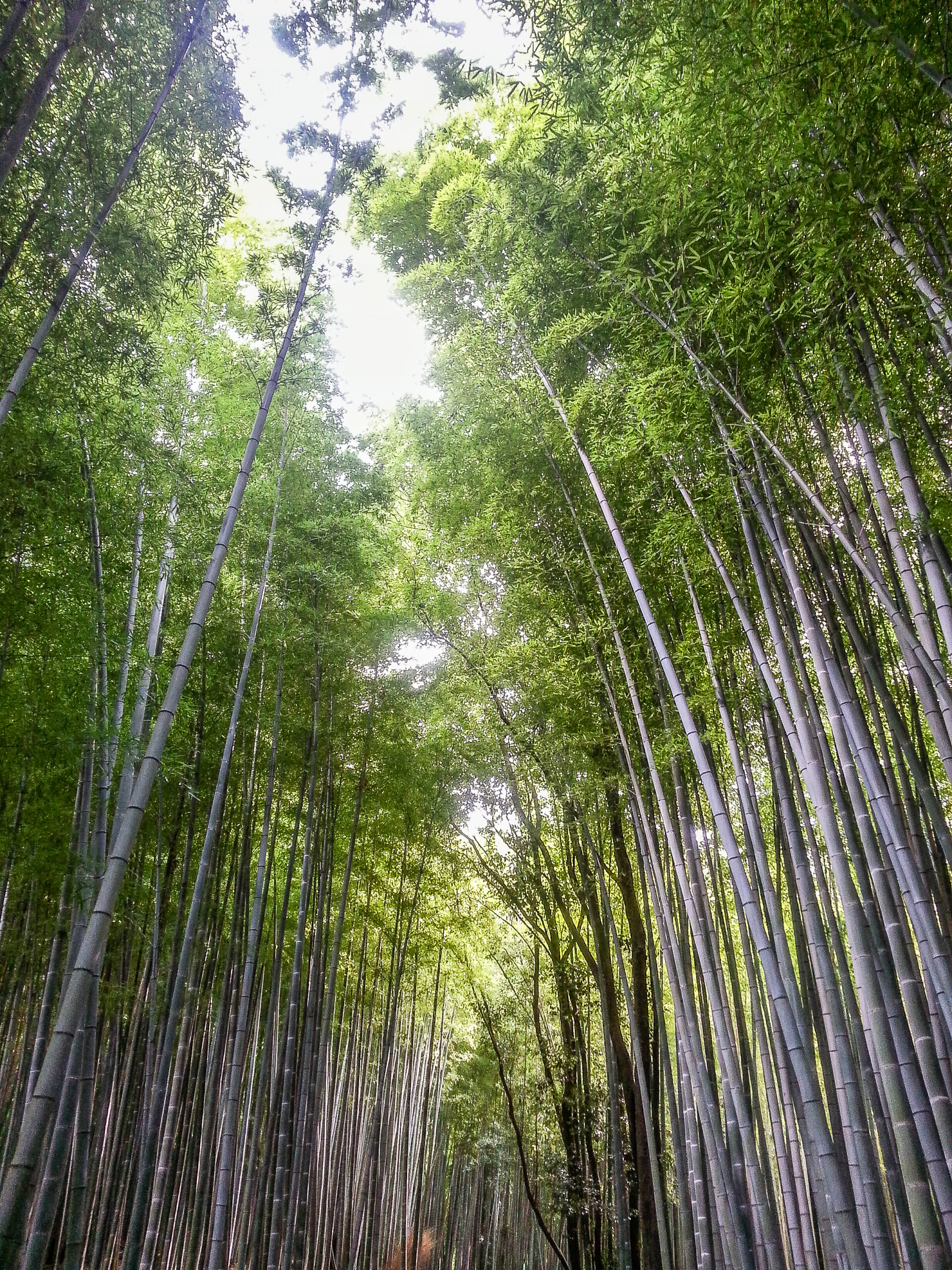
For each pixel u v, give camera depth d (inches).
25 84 163.5
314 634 298.2
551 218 219.6
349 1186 430.6
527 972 412.2
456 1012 589.3
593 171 208.7
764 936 164.7
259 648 297.7
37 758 213.8
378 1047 487.5
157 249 205.8
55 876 240.5
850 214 136.6
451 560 343.3
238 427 292.5
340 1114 420.5
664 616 246.8
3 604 198.1
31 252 184.4
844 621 180.2
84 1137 187.9
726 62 135.1
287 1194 293.4
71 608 203.6
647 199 184.9
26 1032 267.9
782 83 131.6
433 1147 581.0
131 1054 305.4
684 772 252.7
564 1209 314.2
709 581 224.2
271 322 215.5
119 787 217.3
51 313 163.2
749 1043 252.4
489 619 330.0
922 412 159.8
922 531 147.4
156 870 264.4
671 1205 319.6
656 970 264.8
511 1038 498.9
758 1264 179.6
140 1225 226.5
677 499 219.5
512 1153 558.3
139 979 322.3
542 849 327.3
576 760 275.0
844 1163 193.6
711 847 268.5
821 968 173.2
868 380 156.6
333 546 300.5
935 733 141.6
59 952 220.4
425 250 373.7
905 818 185.0
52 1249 302.8
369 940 462.0
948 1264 124.0
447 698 331.9
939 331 145.4
